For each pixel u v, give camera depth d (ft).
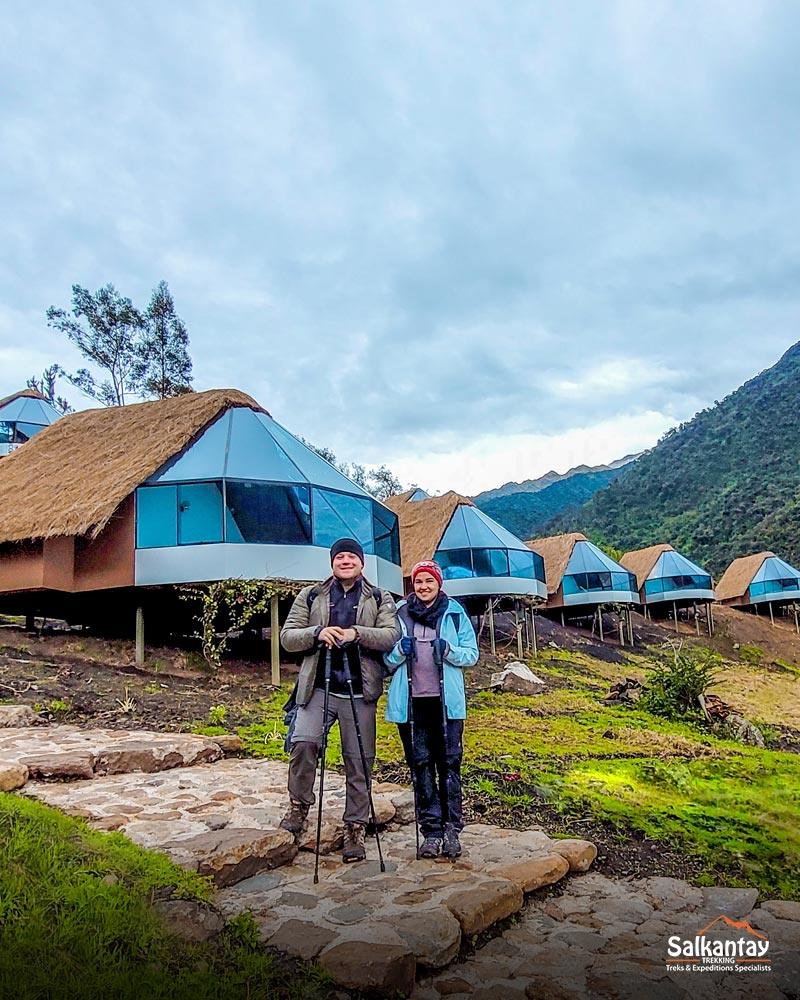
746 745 38.55
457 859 14.11
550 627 97.14
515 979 10.11
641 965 10.68
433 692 14.69
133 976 8.55
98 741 21.17
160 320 119.85
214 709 29.81
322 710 13.91
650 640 112.78
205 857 12.23
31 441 50.96
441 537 75.92
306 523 41.45
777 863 16.78
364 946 9.93
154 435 43.47
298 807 14.06
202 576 38.60
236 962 9.59
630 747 30.76
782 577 151.53
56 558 37.93
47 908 9.52
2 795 13.12
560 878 14.10
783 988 10.21
